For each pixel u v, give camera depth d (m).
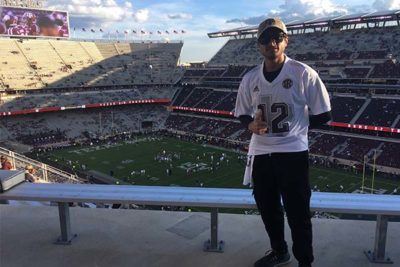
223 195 4.87
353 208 4.35
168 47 102.06
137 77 91.25
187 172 50.44
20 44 84.12
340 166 49.72
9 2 78.00
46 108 72.94
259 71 3.73
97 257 4.70
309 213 3.85
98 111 82.62
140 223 5.60
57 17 83.06
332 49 77.56
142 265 4.49
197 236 5.14
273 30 3.43
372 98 61.91
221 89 85.19
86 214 5.94
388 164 48.00
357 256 4.56
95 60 91.50
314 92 3.61
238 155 58.12
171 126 80.19
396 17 71.12
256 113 3.65
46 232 5.39
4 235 5.32
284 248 4.28
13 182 5.33
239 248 4.79
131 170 52.00
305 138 3.76
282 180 3.79
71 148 64.62
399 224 5.42
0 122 69.25
